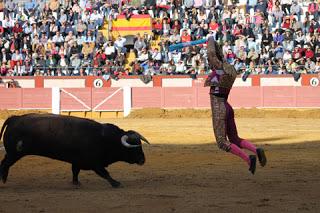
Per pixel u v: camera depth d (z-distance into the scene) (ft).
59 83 188.24
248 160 50.88
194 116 175.01
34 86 188.24
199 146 95.09
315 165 69.67
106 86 187.32
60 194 50.70
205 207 44.19
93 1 210.18
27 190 53.57
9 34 202.80
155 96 184.44
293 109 180.24
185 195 49.52
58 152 53.62
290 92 180.75
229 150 51.65
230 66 51.26
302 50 185.37
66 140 53.16
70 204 45.78
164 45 191.62
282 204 45.29
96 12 204.95
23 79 188.34
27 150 53.52
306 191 51.37
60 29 199.52
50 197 49.06
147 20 202.08
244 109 177.88
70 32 196.75
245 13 202.08
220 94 51.65
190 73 184.34
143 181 58.65
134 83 186.60
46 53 193.36
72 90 186.50
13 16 209.26
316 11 197.77
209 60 51.55
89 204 45.70
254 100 182.09
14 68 191.31
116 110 185.47
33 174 64.54
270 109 181.16
